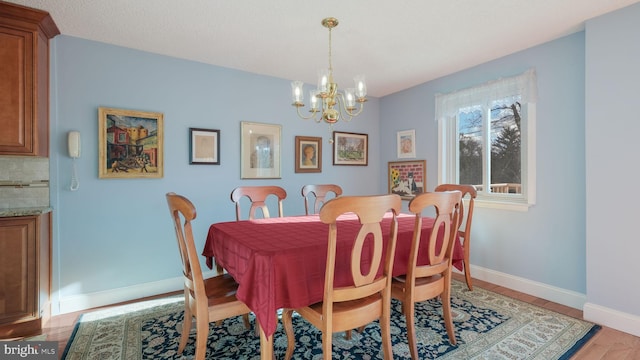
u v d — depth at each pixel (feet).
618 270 6.89
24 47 6.79
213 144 10.13
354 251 4.71
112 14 6.96
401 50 8.98
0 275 6.49
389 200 4.83
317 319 4.89
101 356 5.98
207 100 10.05
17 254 6.64
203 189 10.03
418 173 12.42
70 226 8.16
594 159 7.21
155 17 7.09
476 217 10.36
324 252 5.10
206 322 5.21
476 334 6.76
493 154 10.16
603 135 7.07
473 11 6.84
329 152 12.82
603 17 7.04
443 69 10.62
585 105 7.34
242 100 10.70
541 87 8.64
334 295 4.69
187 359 5.88
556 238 8.43
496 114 10.07
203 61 9.86
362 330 6.95
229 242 5.90
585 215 7.84
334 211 4.31
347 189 13.35
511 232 9.43
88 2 6.45
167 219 9.48
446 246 6.23
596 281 7.23
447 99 11.07
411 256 5.69
